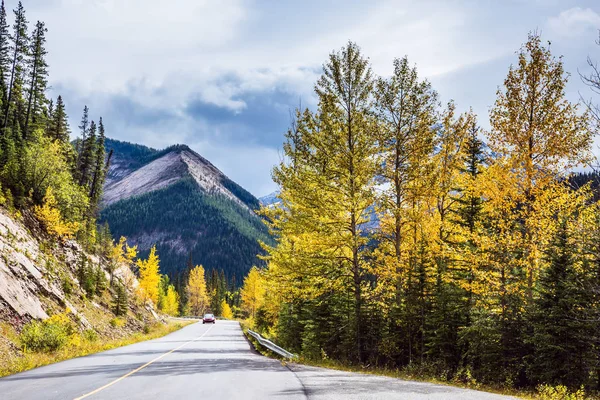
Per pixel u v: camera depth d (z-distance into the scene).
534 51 16.12
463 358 16.94
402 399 7.71
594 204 11.63
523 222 16.31
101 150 63.72
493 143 17.02
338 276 18.48
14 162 35.03
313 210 18.14
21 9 51.31
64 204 39.84
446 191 19.22
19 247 26.97
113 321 32.69
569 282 13.82
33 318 20.95
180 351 20.50
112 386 9.45
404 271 18.52
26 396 8.20
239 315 116.62
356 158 17.62
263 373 12.05
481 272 16.09
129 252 56.69
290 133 19.50
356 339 19.59
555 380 13.95
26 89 52.06
